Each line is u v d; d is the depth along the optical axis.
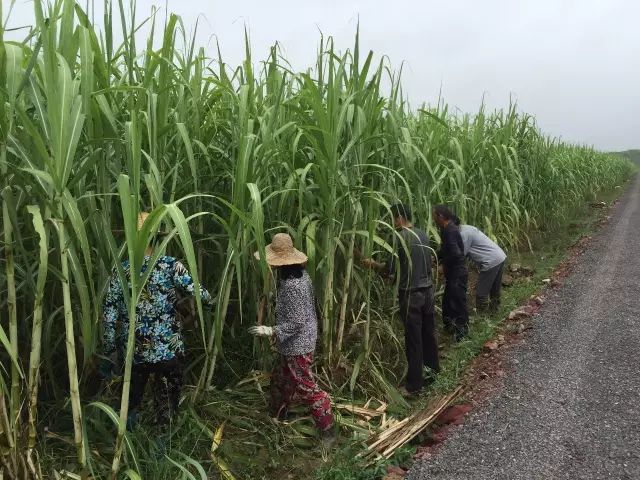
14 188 2.35
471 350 5.02
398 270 3.94
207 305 3.09
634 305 6.25
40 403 3.02
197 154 3.50
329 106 3.45
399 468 3.01
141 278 2.01
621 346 4.87
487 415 3.62
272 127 3.42
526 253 9.85
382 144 4.27
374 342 4.57
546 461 3.02
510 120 8.30
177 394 3.09
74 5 2.32
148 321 2.88
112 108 2.72
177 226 1.88
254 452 3.18
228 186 3.79
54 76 1.91
